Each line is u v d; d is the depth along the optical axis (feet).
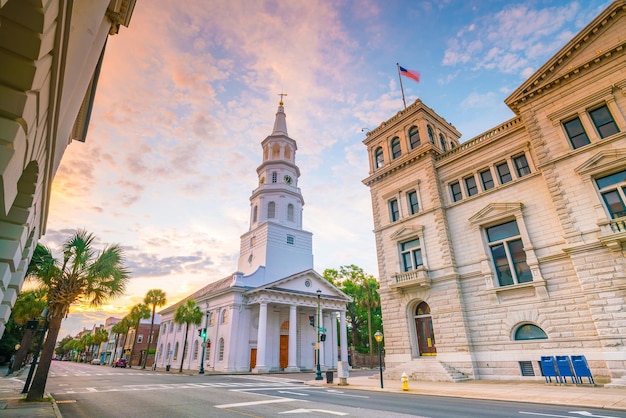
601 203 57.57
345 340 148.77
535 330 64.28
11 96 11.30
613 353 51.85
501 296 69.41
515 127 74.74
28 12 9.93
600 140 59.67
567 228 60.44
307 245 165.99
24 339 140.36
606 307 53.88
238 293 137.80
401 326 83.71
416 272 82.33
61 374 118.42
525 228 68.49
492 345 68.39
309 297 141.28
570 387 52.03
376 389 61.21
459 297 74.59
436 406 39.78
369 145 108.37
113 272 53.42
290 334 132.46
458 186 84.43
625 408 34.71
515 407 38.17
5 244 20.99
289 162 173.37
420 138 93.09
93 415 35.88
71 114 25.86
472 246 76.54
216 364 136.46
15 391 56.80
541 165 66.13
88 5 15.76
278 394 54.29
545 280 63.67
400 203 93.50
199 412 37.11
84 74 23.34
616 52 60.64
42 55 11.27
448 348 73.67
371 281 200.54
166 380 88.48
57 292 50.03
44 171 22.99
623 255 53.78
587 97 62.44
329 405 41.37
